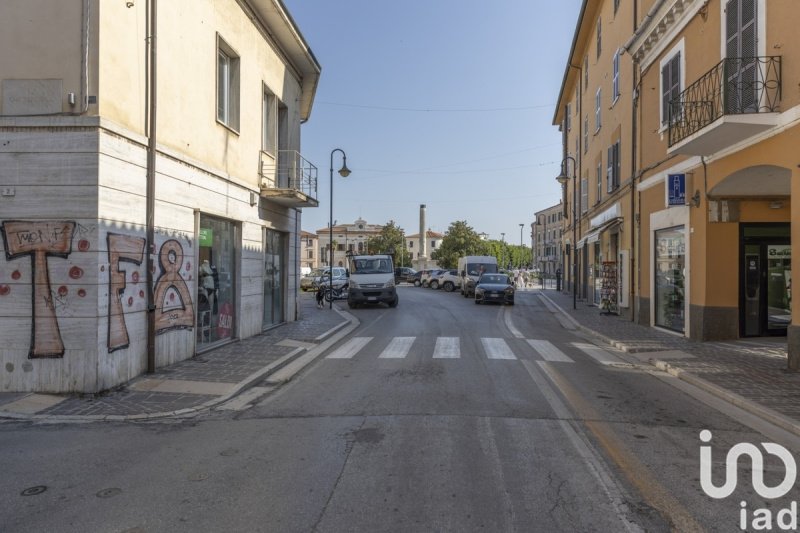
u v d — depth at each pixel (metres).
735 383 8.38
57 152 7.59
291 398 7.82
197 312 10.79
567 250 38.81
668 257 14.95
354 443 5.66
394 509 4.11
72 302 7.60
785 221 12.27
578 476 4.75
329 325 16.22
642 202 16.80
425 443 5.62
